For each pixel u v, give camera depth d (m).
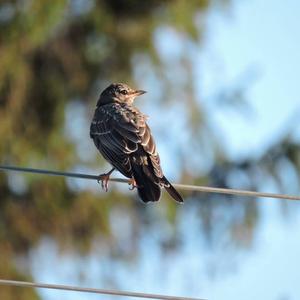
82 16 19.92
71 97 20.06
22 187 19.67
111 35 19.97
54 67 19.97
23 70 19.41
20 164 19.45
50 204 19.77
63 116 19.86
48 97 19.86
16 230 19.89
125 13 20.00
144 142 13.13
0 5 19.06
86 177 12.98
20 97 19.50
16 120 19.53
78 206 19.84
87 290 12.34
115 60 20.06
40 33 19.06
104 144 13.47
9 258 19.91
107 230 20.08
